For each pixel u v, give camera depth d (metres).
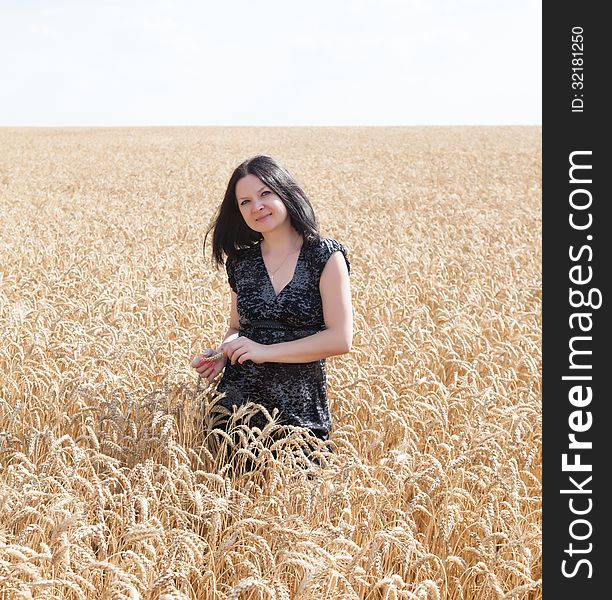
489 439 3.25
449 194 19.14
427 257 8.81
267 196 3.46
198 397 3.58
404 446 3.21
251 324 3.67
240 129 60.00
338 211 15.10
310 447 3.56
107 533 2.87
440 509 2.95
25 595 2.09
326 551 2.44
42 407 3.74
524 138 42.41
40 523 2.66
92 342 4.61
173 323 5.46
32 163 28.92
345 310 3.51
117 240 10.92
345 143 41.00
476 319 5.99
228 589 2.52
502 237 11.34
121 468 2.99
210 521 2.67
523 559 2.75
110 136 50.50
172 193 18.91
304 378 3.59
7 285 6.86
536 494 3.47
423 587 2.34
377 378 3.84
